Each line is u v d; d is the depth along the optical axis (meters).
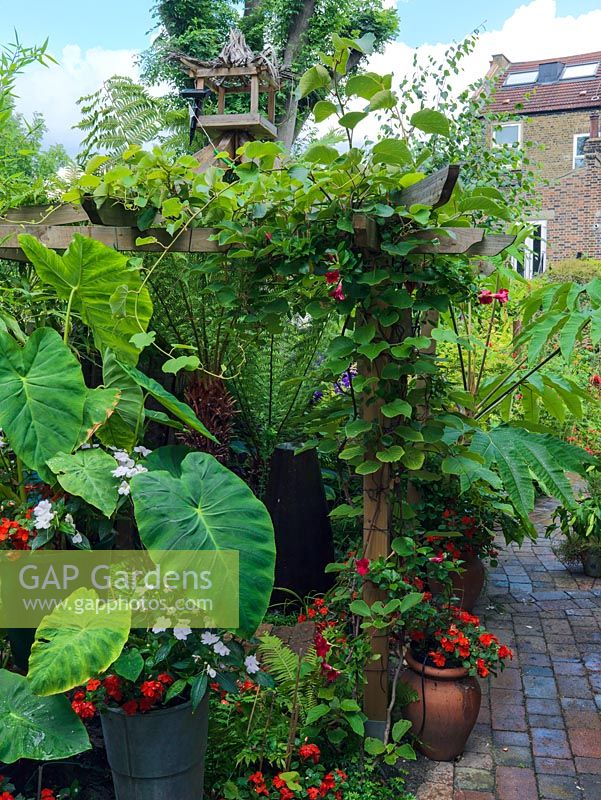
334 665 2.57
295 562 4.00
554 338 4.45
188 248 2.77
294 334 4.26
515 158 4.73
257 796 2.31
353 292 2.55
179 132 4.02
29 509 2.39
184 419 2.46
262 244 2.64
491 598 4.52
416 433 2.62
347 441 3.07
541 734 2.98
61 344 2.37
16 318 3.37
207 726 2.22
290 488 4.02
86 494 2.15
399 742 2.80
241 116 3.89
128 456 2.38
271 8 10.08
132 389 2.75
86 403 2.40
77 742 1.95
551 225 14.47
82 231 2.87
